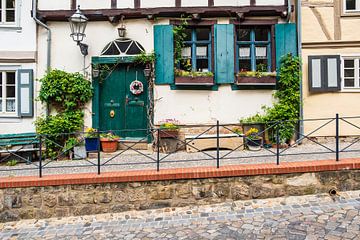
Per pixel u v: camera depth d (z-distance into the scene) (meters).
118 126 8.26
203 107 8.12
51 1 8.04
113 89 8.27
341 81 8.10
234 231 4.26
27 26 8.10
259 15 8.05
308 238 3.91
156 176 5.21
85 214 5.21
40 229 4.84
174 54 8.07
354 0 8.12
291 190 5.30
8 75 8.20
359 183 5.35
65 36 8.12
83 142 7.36
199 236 4.18
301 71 8.00
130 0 8.02
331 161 5.52
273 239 3.95
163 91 8.10
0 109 8.14
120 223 4.86
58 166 6.21
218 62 8.07
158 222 4.79
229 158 5.89
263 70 8.16
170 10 7.90
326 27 8.10
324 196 5.21
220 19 8.10
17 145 7.24
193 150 7.51
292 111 7.85
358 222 4.24
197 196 5.27
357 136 8.09
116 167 5.98
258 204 5.13
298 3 8.05
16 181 5.16
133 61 8.00
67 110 7.99
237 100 8.12
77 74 7.99
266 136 7.84
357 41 8.09
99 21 8.12
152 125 8.05
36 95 8.10
